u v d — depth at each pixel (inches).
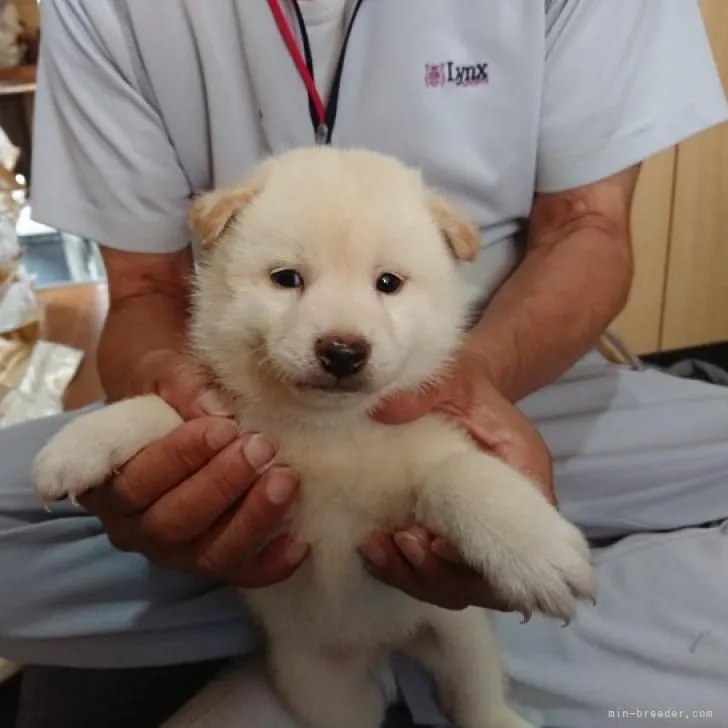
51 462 12.8
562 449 18.0
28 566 16.3
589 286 17.8
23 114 38.4
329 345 12.1
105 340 18.2
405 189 14.0
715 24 31.0
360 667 16.1
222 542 12.9
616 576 16.5
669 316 35.9
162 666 19.3
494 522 11.7
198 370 14.5
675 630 15.5
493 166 18.8
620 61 18.7
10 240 30.4
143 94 19.0
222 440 12.5
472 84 18.3
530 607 11.6
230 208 13.8
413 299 13.6
